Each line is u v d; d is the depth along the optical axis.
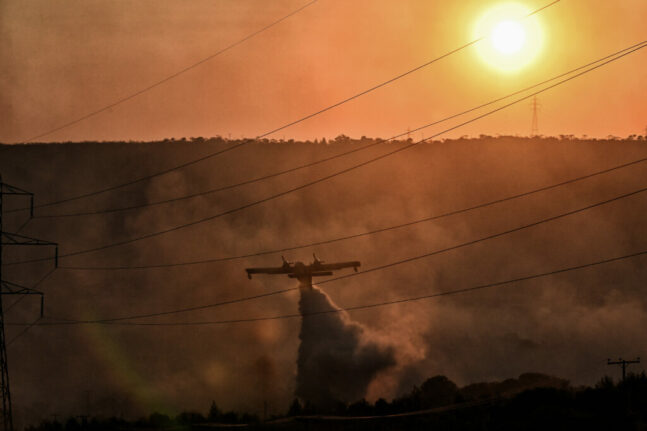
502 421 74.75
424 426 76.31
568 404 76.69
